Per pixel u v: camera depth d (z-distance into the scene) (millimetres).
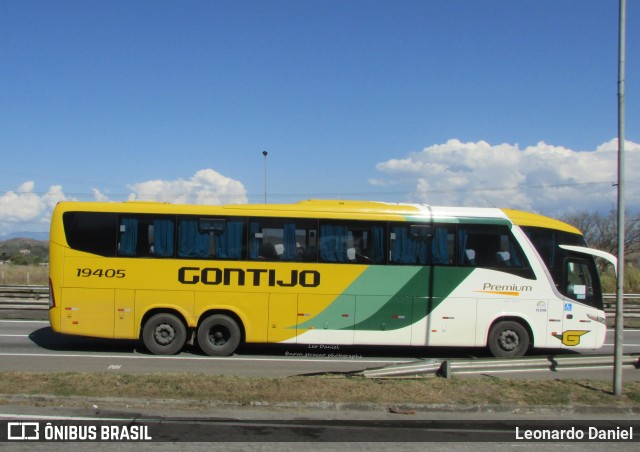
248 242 12914
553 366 10469
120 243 12867
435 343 12859
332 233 12984
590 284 13164
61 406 7906
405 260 12938
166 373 9586
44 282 32781
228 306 12789
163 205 13016
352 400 8148
